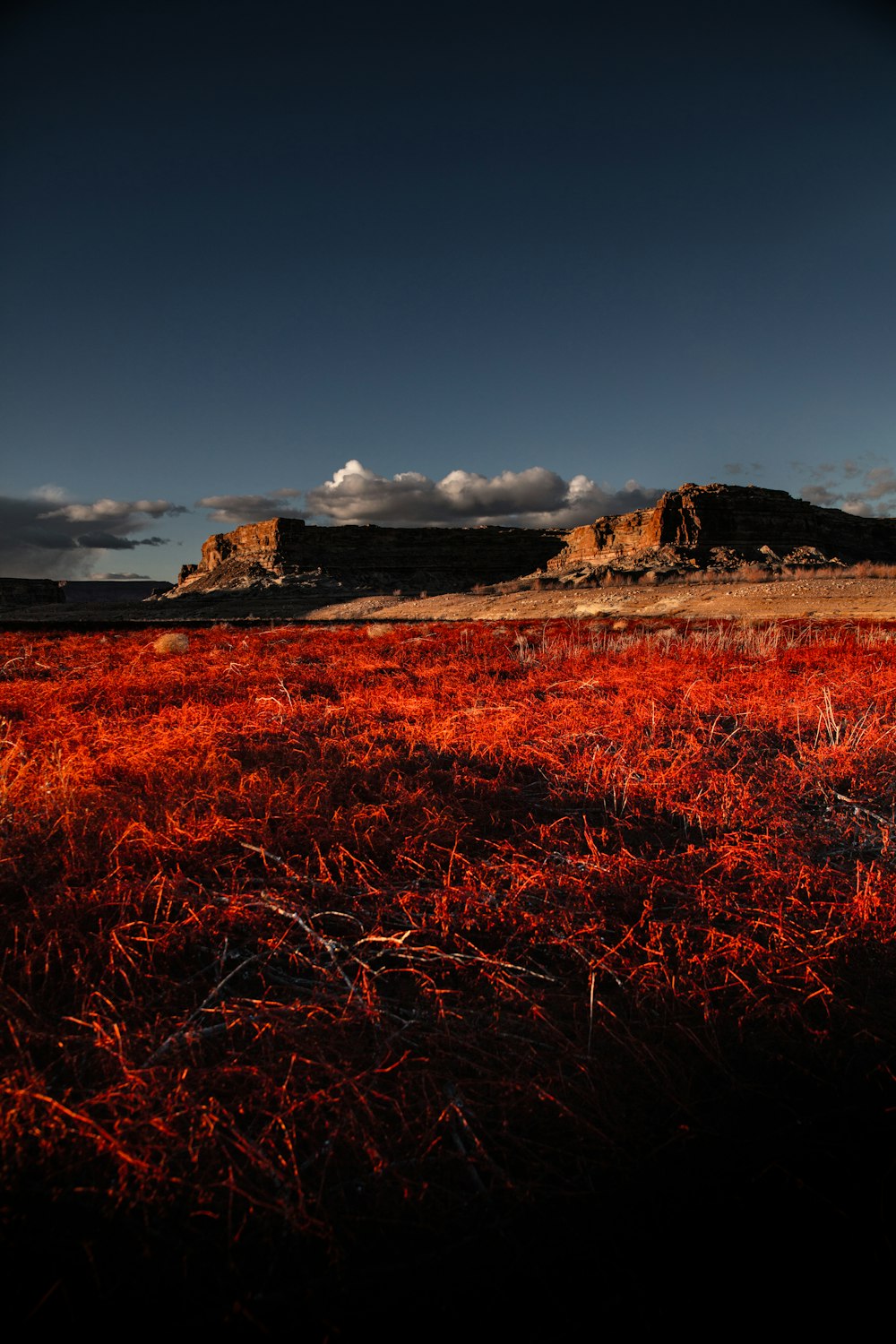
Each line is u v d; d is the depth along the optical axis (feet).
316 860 9.82
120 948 7.11
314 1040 5.96
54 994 6.67
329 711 19.43
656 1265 4.35
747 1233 4.53
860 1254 4.40
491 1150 5.19
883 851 10.39
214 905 8.08
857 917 8.16
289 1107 5.28
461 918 8.24
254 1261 4.38
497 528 475.72
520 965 7.62
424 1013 6.61
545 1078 5.63
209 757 13.37
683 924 7.91
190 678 26.61
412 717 19.69
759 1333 3.97
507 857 10.13
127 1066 5.44
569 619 93.56
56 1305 4.01
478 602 149.79
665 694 22.36
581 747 16.17
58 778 11.87
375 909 8.47
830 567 249.55
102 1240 4.39
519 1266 4.34
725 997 6.91
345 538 434.71
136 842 9.53
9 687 24.67
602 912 8.31
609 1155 5.09
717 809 12.09
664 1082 5.72
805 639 44.73
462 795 12.65
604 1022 6.46
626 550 328.70
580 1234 4.55
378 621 125.49
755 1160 5.07
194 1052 5.82
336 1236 4.49
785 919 8.10
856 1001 6.77
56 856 9.21
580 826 11.67
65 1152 4.84
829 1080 5.86
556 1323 4.00
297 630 78.79
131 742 15.26
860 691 22.20
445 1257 4.40
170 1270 4.26
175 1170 4.89
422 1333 3.95
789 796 12.98
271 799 11.14
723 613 92.38
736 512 316.81
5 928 7.46
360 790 12.73
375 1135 5.16
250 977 7.36
